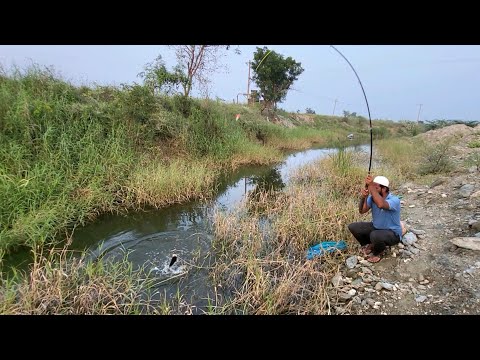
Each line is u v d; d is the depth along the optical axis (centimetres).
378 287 363
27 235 454
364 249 443
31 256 432
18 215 468
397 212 400
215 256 467
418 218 548
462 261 374
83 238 509
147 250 478
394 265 400
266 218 625
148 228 568
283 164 1279
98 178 645
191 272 421
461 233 446
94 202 612
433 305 324
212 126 1157
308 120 3150
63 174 608
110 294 341
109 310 331
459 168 856
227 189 870
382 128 2952
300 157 1509
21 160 573
